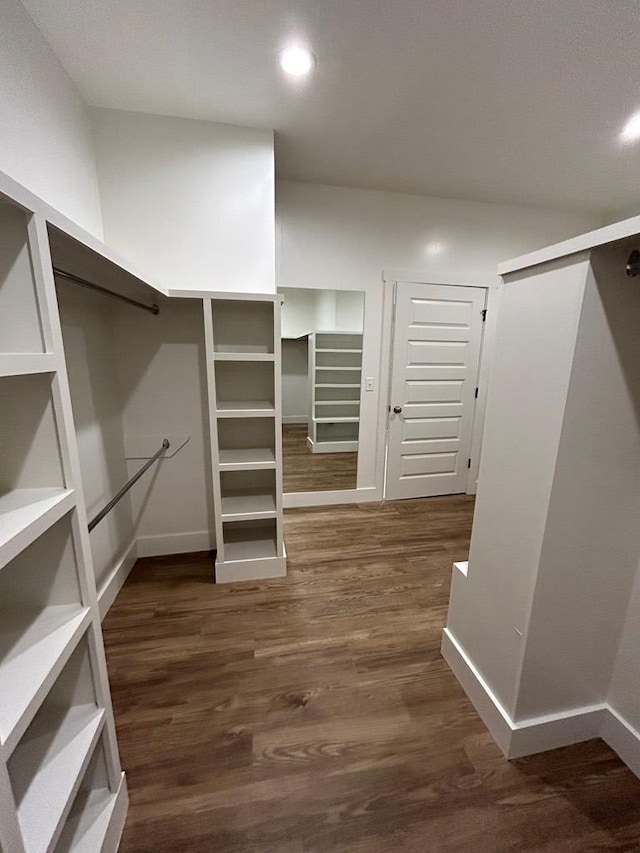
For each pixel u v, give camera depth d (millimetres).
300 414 3580
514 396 1128
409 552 2475
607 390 972
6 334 728
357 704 1370
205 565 2262
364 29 1299
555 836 993
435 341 3219
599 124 1897
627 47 1378
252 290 2031
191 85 1598
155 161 1843
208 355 1821
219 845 966
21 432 767
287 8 1214
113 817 942
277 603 1931
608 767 1164
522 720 1171
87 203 1687
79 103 1615
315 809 1046
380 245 2916
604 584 1112
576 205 3059
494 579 1245
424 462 3436
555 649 1129
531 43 1363
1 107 1094
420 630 1757
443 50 1401
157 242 1905
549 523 1013
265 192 1966
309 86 1609
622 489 1055
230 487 2436
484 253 3121
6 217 678
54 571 840
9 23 1125
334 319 3107
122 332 2074
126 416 2164
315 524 2883
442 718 1321
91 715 905
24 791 732
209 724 1285
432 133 1989
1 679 667
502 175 2508
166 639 1675
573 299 912
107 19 1244
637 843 983
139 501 2287
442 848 966
